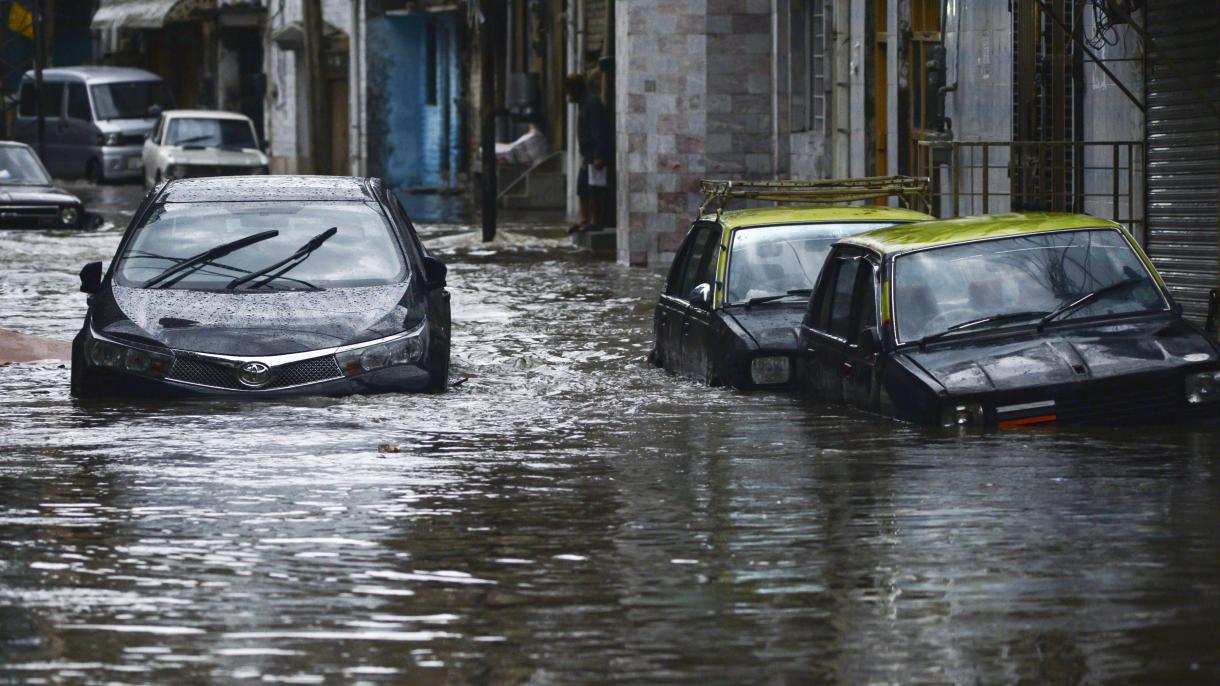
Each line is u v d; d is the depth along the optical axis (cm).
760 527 1692
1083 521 1688
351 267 2822
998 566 1516
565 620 1366
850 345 2506
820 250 2988
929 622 1346
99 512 1783
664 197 5831
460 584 1481
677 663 1252
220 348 2625
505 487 1919
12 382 2877
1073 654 1259
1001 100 4247
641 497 1855
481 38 6781
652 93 5816
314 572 1525
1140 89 3719
